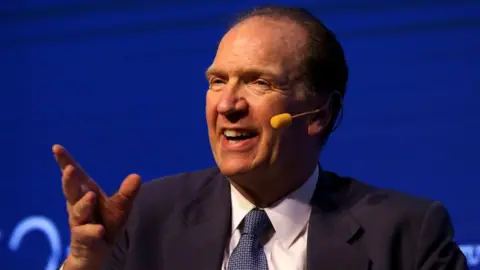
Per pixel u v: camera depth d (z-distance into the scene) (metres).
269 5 3.52
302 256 3.38
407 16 6.31
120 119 6.89
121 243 3.50
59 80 7.08
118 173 6.82
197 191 3.70
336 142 6.30
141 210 3.61
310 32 3.44
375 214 3.46
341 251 3.33
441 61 6.20
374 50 6.35
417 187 6.11
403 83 6.26
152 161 6.75
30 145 7.05
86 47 7.05
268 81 3.28
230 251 3.43
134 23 6.95
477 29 6.16
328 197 3.55
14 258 6.80
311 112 3.41
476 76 6.11
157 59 6.86
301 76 3.37
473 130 6.06
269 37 3.33
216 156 3.35
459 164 6.05
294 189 3.49
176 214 3.57
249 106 3.26
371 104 6.29
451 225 3.53
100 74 6.99
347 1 6.46
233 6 6.74
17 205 6.95
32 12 7.20
